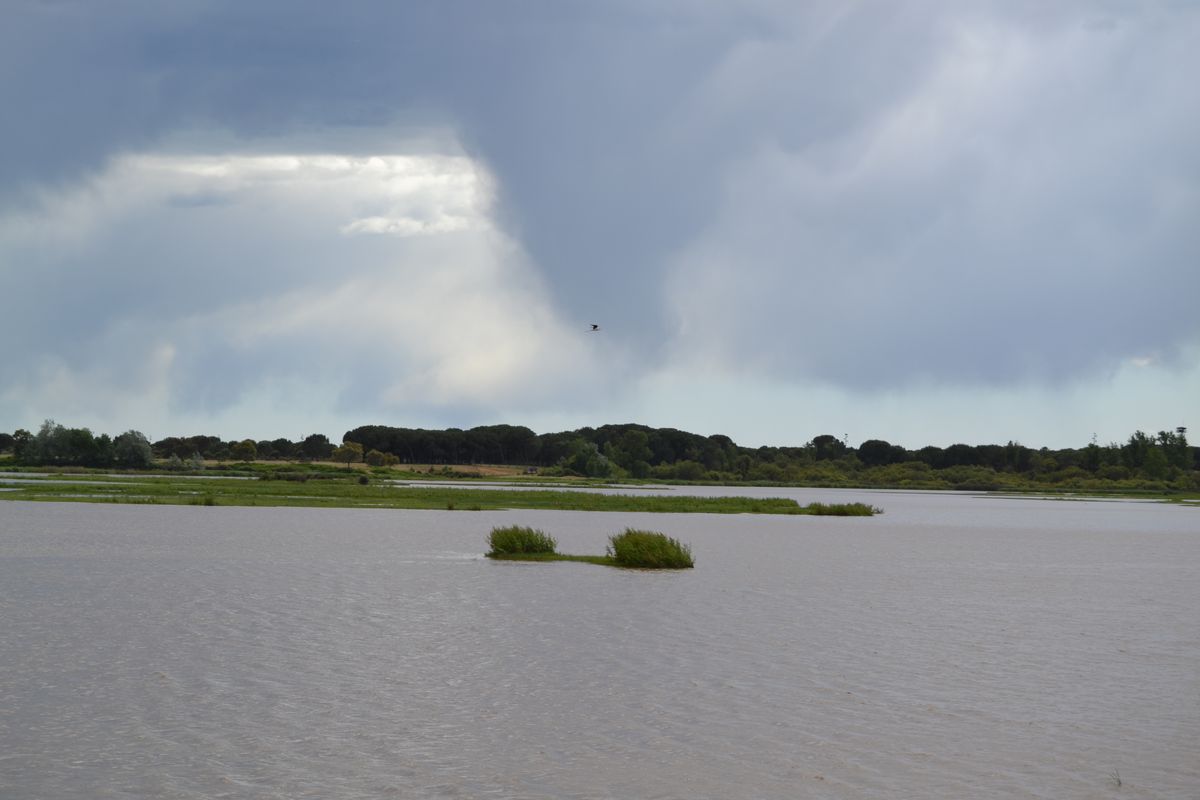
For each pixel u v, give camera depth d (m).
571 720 22.67
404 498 119.00
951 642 33.16
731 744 21.11
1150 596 47.19
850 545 76.38
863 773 19.44
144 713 22.61
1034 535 94.38
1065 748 21.14
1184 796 18.36
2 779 18.44
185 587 42.47
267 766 19.33
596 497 130.50
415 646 30.36
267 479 170.62
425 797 17.92
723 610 38.94
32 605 37.16
